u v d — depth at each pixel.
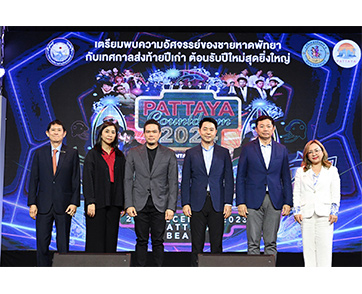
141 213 5.70
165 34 6.97
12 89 6.91
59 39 6.97
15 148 6.86
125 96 6.94
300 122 6.89
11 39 6.93
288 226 6.80
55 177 5.91
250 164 5.78
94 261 4.19
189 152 5.81
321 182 5.65
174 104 6.93
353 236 6.76
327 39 6.94
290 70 6.94
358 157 6.84
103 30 6.98
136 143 6.90
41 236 5.90
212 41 6.96
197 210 5.70
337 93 6.91
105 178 5.68
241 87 6.94
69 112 6.92
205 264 4.11
